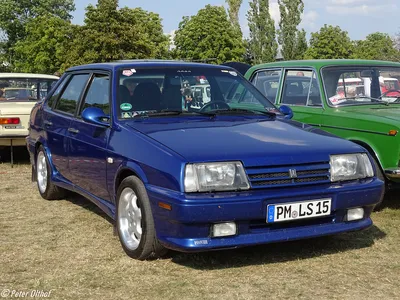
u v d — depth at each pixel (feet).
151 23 156.35
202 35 154.61
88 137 17.71
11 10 220.64
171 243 13.47
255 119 17.06
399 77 24.27
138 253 14.73
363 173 15.01
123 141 15.49
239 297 12.50
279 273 13.99
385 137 19.70
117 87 17.08
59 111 21.09
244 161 13.50
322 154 14.39
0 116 30.71
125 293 12.86
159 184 13.70
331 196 14.15
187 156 13.37
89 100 18.75
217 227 13.20
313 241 16.67
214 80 18.47
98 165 16.96
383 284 13.24
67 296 12.75
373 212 20.43
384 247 16.11
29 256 15.64
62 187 21.18
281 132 15.62
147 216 14.21
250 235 13.51
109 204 16.98
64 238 17.37
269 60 187.32
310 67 23.57
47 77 35.65
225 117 16.97
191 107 17.35
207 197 13.03
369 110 21.77
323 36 170.50
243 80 19.34
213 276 13.82
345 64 23.76
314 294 12.64
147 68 17.85
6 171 30.58
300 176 13.92
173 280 13.58
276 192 13.50
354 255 15.37
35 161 23.85
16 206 21.86
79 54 127.13
